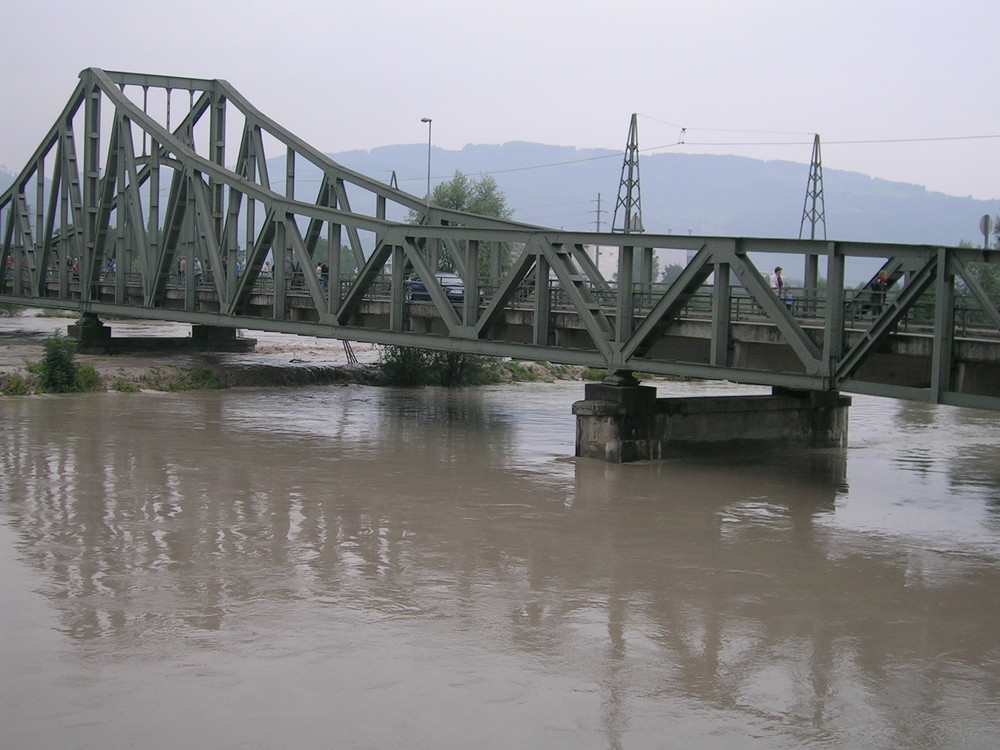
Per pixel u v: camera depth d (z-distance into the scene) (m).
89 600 15.84
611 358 27.44
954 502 24.09
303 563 17.94
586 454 28.36
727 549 19.55
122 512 21.06
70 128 52.72
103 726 11.85
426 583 17.03
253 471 25.53
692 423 29.06
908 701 12.95
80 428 31.05
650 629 15.20
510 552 18.94
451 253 39.38
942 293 21.06
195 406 37.22
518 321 31.16
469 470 26.39
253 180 45.84
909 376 23.02
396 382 47.47
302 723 12.00
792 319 23.91
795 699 12.95
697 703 12.77
